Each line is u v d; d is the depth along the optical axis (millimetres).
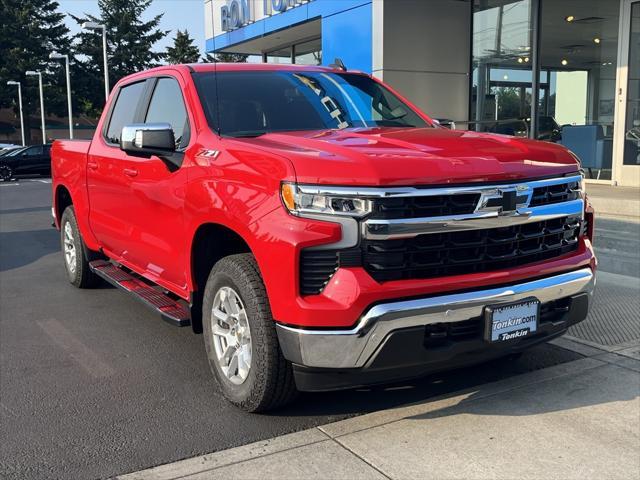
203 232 3867
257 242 3217
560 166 3602
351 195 3000
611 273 6742
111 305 6066
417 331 3070
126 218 4945
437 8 14250
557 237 3641
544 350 4578
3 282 7137
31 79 66438
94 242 5934
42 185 25094
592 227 3975
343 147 3361
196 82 4438
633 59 11586
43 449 3281
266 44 20562
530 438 3318
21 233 11133
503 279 3291
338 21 15094
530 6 13203
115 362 4555
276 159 3262
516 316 3320
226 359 3740
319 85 4801
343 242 3012
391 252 3051
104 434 3438
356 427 3463
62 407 3795
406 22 13953
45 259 8570
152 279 4730
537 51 13078
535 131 13336
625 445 3242
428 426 3461
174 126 4465
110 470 3068
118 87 5742
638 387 3938
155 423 3561
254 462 3117
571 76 13766
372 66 14102
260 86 4531
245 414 3645
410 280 3086
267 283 3189
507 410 3645
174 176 4086
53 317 5691
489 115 14625
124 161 4875
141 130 4012
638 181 11531
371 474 2988
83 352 4770
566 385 3979
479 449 3211
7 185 25438
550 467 3039
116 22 71125
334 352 3043
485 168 3248
